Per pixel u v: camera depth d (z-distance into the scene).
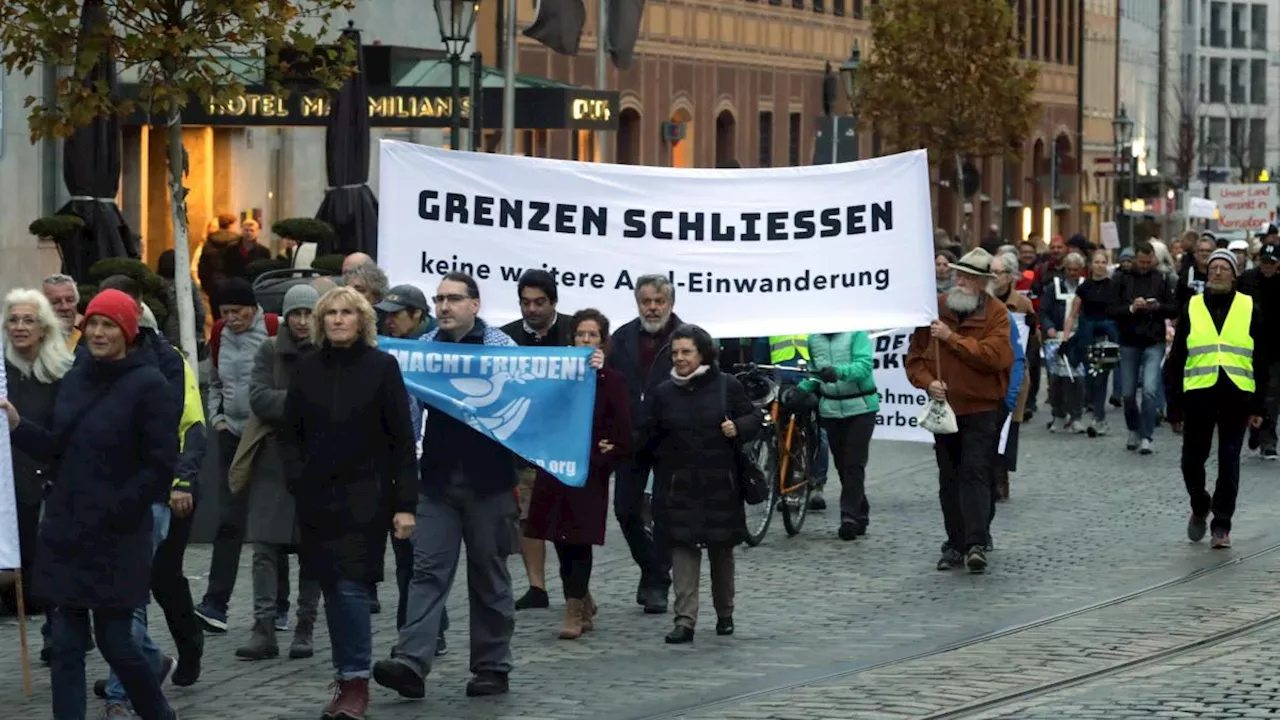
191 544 20.59
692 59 59.59
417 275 18.50
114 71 24.73
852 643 15.99
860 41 73.56
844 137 38.12
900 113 62.81
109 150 27.92
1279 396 29.47
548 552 20.81
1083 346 32.94
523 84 40.62
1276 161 168.25
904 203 18.98
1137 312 30.25
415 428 15.35
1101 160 85.31
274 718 13.33
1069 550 20.86
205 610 16.08
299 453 13.19
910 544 21.39
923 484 26.61
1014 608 17.52
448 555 13.90
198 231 37.91
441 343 14.31
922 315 19.03
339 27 41.66
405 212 18.47
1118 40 113.19
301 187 41.59
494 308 18.58
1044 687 14.17
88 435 12.15
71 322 16.22
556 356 14.36
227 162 38.69
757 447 21.27
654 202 18.83
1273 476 27.48
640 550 17.41
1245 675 14.41
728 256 18.95
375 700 13.92
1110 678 14.49
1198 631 16.25
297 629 15.40
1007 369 19.31
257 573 15.34
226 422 16.53
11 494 12.52
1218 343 20.80
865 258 19.03
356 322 13.05
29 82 32.25
